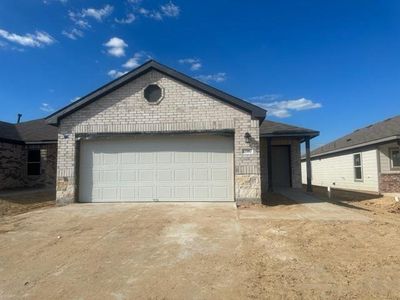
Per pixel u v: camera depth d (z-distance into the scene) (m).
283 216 9.92
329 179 26.11
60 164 12.91
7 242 8.03
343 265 6.00
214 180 12.59
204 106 12.49
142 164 12.87
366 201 15.17
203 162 12.64
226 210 10.82
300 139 19.08
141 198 12.79
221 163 12.58
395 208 12.71
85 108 12.99
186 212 10.57
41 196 15.79
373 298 4.79
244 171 12.04
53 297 5.15
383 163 17.97
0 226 9.56
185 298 4.97
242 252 6.83
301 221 9.20
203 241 7.61
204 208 11.20
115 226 9.12
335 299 4.79
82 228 9.05
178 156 12.74
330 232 8.05
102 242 7.77
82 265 6.41
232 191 12.48
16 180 19.00
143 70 12.69
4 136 18.11
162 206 11.68
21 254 7.16
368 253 6.59
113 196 12.89
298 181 19.45
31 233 8.74
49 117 12.96
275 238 7.68
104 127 12.84
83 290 5.36
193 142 12.71
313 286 5.20
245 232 8.23
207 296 5.00
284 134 16.64
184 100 12.61
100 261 6.59
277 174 19.86
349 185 22.09
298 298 4.83
